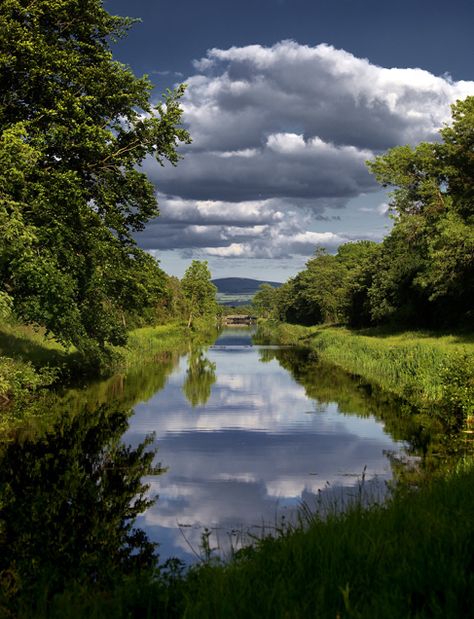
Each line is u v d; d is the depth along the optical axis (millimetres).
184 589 5984
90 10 21922
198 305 122750
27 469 13500
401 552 5668
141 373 37188
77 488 12320
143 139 23234
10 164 16406
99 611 5914
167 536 9633
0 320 32000
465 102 44125
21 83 19750
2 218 16031
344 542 6078
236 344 76562
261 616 4680
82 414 20969
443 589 4883
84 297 23172
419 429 18266
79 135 20125
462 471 9648
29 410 19984
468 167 45438
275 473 13672
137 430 19062
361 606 4711
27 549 8922
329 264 125375
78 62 21734
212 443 17156
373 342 48000
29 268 17125
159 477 13445
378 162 46500
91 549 8984
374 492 11688
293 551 6105
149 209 24656
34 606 6512
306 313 122062
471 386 18594
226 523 10289
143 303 26609
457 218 42875
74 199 19219
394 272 59938
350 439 17469
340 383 31219
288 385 31578
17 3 18719
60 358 31281
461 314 51781
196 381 33750
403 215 46938
